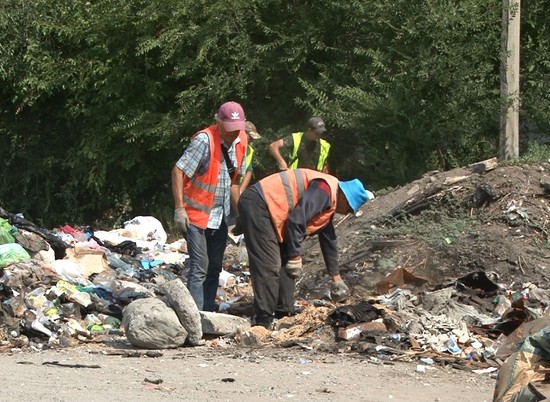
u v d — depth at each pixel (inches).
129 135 2069.4
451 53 1708.9
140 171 2135.8
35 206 2251.5
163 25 2027.6
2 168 2268.7
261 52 1955.0
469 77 1707.7
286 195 957.8
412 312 945.5
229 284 1227.9
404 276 1069.1
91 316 1021.8
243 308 1074.1
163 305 917.2
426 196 1254.9
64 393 708.0
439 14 1707.7
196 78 2069.4
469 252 1117.1
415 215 1245.1
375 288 1085.8
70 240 1288.1
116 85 2071.9
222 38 1996.8
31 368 811.4
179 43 1978.3
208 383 756.0
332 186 962.1
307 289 1138.0
